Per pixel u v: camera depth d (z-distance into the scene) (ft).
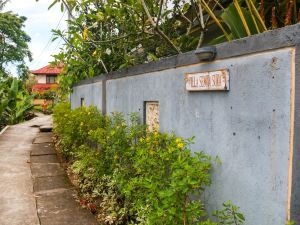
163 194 8.89
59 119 31.81
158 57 20.61
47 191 17.93
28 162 25.14
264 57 7.63
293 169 6.86
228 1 16.79
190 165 9.37
